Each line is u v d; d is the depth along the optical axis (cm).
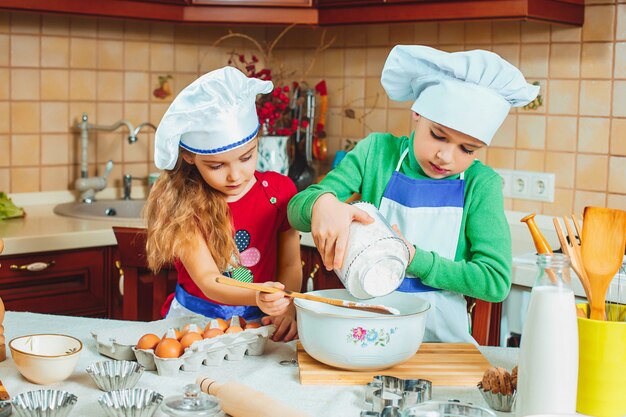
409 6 284
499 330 242
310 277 293
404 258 143
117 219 299
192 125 156
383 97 341
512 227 293
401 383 129
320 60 362
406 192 177
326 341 139
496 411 128
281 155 328
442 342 172
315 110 358
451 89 159
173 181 170
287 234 190
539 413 116
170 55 357
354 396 132
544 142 294
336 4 303
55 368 135
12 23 318
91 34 336
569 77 286
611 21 275
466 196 174
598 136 281
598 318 127
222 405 124
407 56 166
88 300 287
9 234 272
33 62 324
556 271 116
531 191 298
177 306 184
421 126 167
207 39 365
